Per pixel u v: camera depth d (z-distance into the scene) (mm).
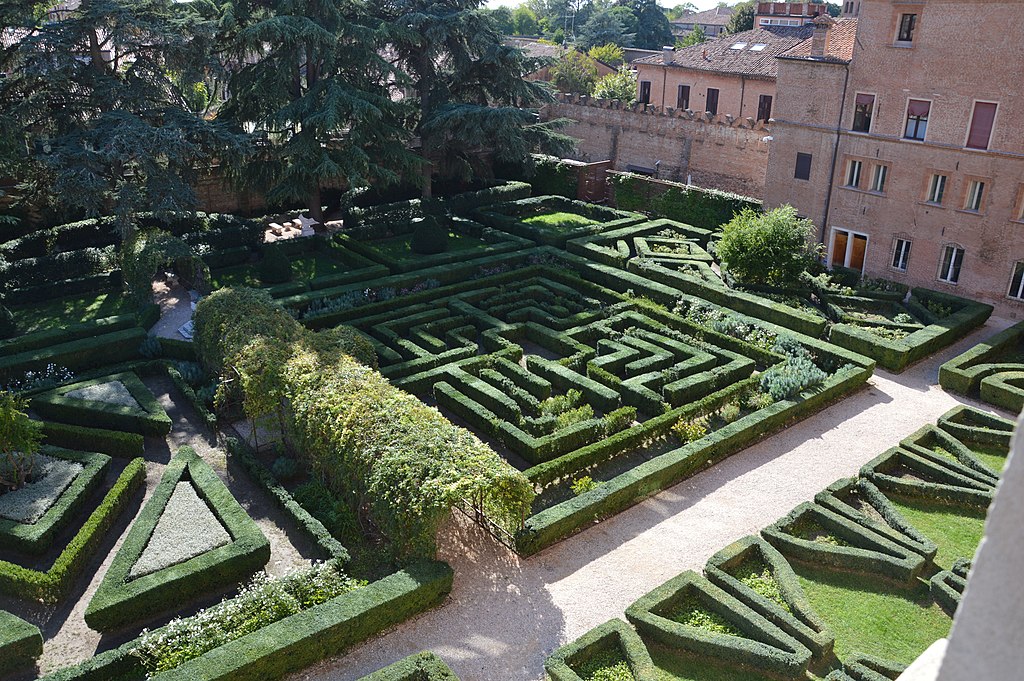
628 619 15805
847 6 63750
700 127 49000
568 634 15781
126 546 16875
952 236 32844
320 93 36938
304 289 32781
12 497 18719
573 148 44906
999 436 22484
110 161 31453
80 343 26172
